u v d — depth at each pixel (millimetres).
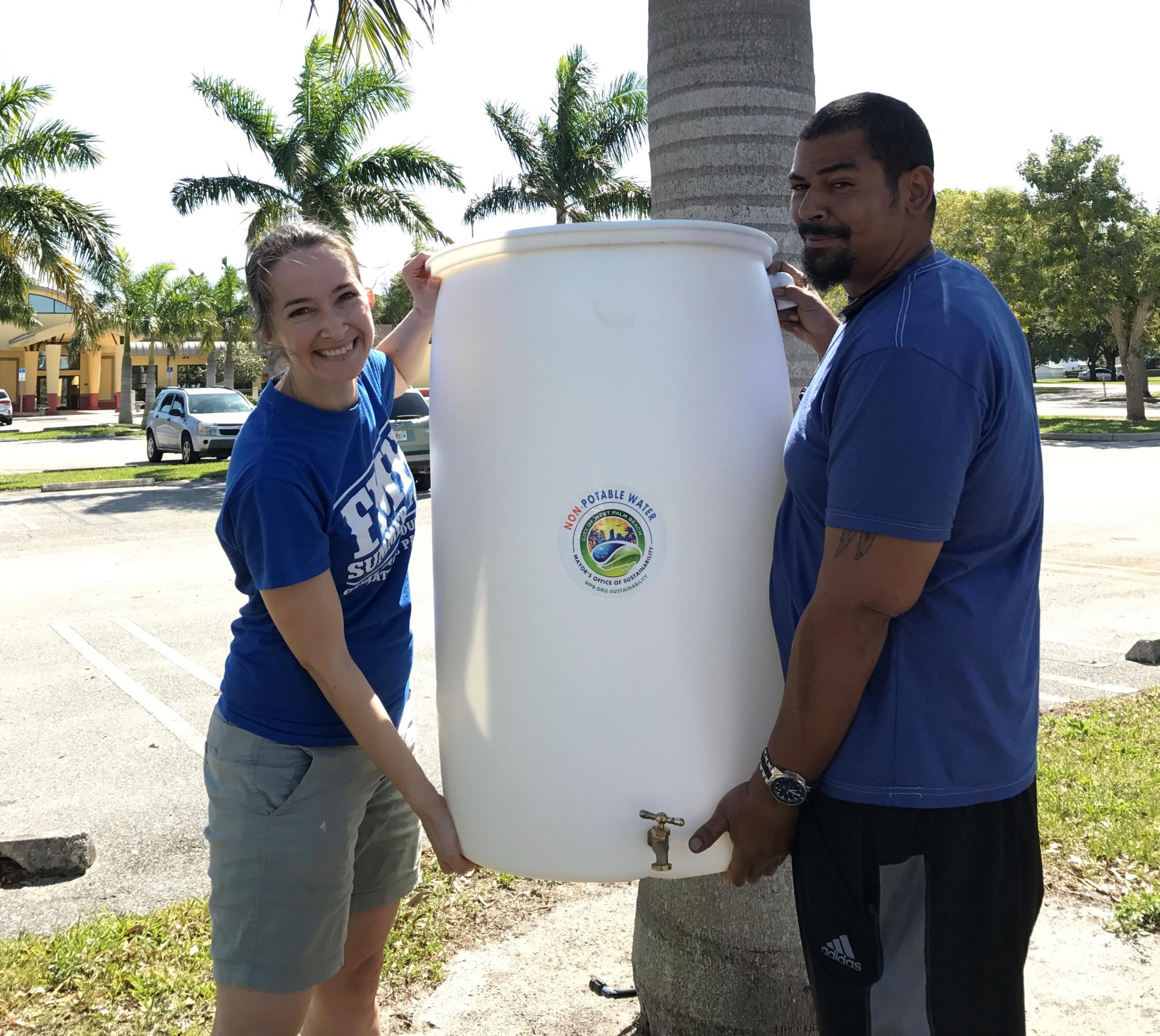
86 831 3959
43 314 52156
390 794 2203
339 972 2275
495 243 1709
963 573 1616
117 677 6348
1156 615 7551
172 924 3172
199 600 8578
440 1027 2723
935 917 1628
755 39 2477
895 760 1614
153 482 18484
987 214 32625
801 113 2535
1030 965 2943
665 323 1657
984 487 1585
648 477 1644
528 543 1670
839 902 1688
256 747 1968
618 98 20141
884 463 1501
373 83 18062
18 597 8789
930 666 1605
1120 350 30734
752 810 1692
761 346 1805
